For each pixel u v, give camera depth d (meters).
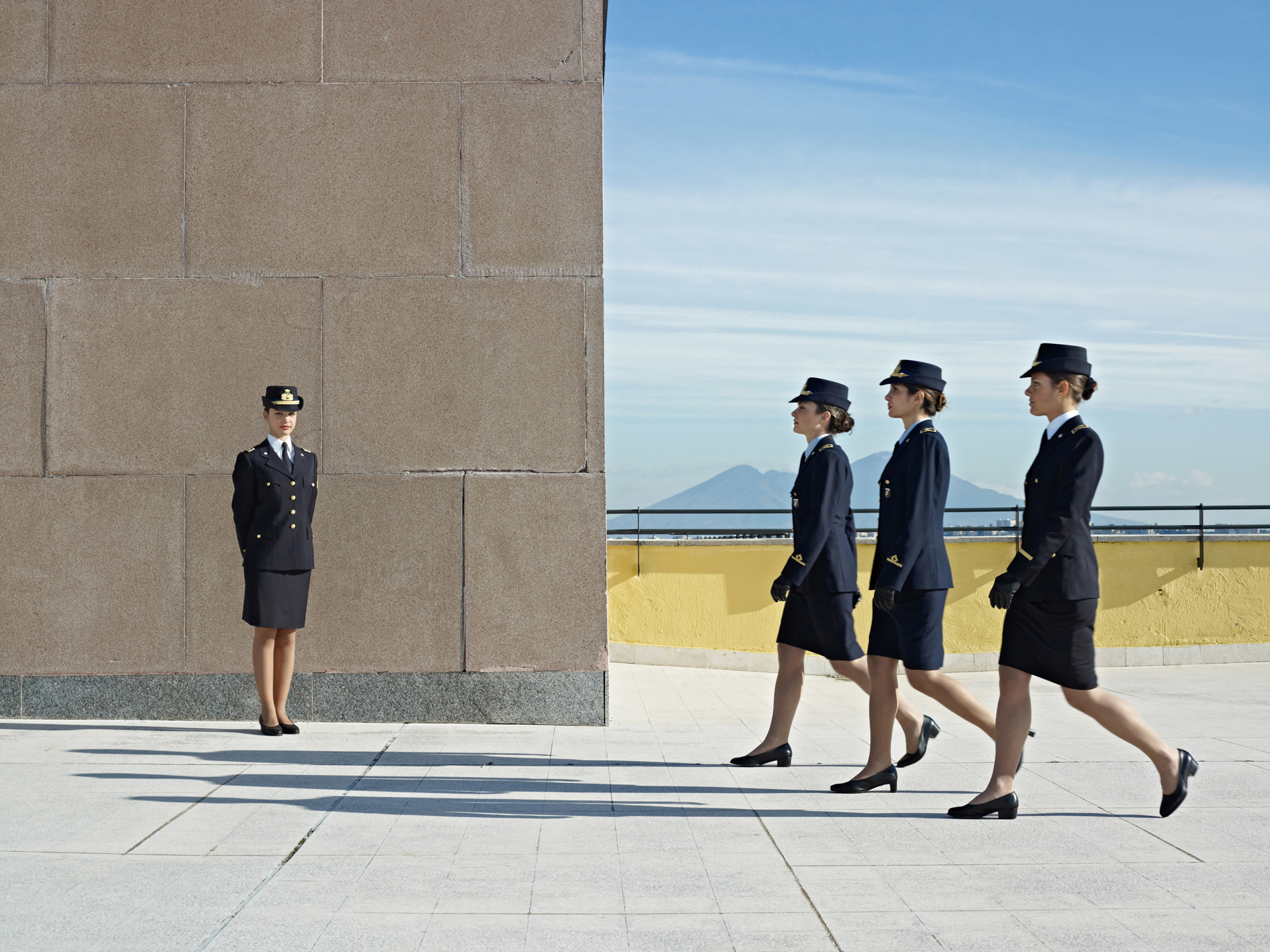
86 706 7.18
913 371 5.38
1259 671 10.70
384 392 7.24
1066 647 4.71
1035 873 4.01
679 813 4.89
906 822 4.73
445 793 5.25
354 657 7.18
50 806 4.93
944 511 5.34
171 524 7.19
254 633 7.18
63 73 7.27
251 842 4.37
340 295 7.24
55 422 7.21
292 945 3.28
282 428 6.73
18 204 7.26
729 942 3.32
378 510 7.21
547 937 3.36
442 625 7.20
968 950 3.26
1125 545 11.20
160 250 7.24
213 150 7.27
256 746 6.35
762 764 5.96
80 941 3.31
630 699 8.73
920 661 5.25
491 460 7.24
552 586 7.22
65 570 7.19
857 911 3.61
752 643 10.80
